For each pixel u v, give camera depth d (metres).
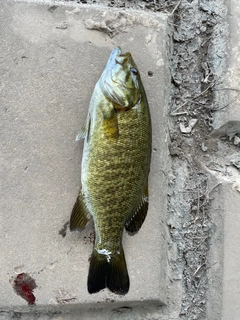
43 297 0.51
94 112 0.48
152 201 0.53
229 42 0.55
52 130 0.52
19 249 0.51
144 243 0.53
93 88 0.52
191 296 0.55
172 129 0.56
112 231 0.49
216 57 0.56
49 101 0.52
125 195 0.48
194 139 0.56
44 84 0.51
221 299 0.54
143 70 0.53
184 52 0.56
